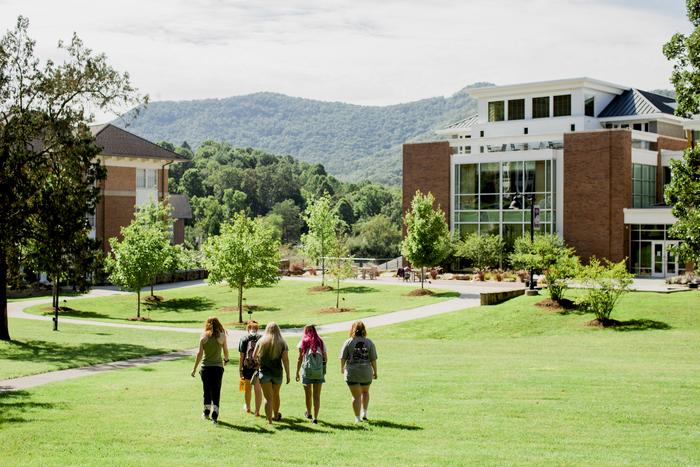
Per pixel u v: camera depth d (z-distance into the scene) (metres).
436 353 24.97
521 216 60.12
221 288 54.78
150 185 65.25
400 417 14.16
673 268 54.78
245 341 14.62
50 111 29.98
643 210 54.88
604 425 13.31
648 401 15.37
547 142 60.47
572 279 34.16
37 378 20.52
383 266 74.06
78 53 30.52
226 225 41.66
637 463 10.59
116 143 63.09
